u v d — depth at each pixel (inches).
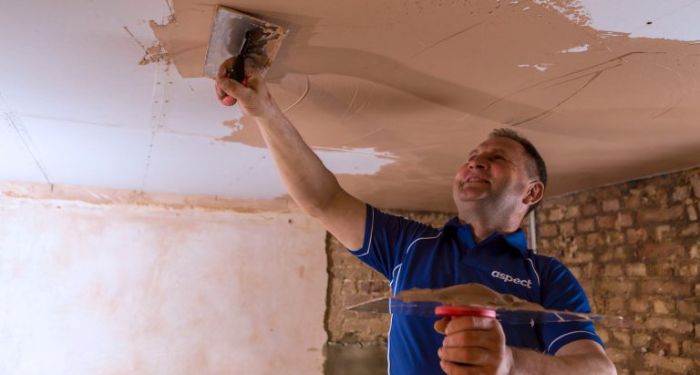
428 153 96.7
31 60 60.9
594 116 74.5
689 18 47.5
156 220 138.5
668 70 58.6
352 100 70.6
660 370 103.8
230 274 141.9
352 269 154.8
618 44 52.8
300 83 65.1
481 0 45.5
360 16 48.6
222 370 135.9
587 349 44.4
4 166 115.0
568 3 45.6
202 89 68.4
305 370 143.3
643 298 109.1
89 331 127.3
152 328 132.5
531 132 82.5
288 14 48.3
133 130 87.1
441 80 62.9
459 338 31.4
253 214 147.6
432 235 54.5
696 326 98.0
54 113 79.4
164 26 51.6
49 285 126.6
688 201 102.6
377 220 56.8
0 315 121.8
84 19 51.0
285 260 147.7
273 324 143.0
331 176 57.6
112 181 128.9
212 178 123.5
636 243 112.2
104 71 63.3
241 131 86.0
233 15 48.3
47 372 122.5
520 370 35.1
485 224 55.4
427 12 47.6
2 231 125.5
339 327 149.7
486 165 55.0
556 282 50.3
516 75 60.9
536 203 59.9
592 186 123.0
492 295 33.3
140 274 134.3
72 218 131.5
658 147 89.2
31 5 48.9
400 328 49.8
